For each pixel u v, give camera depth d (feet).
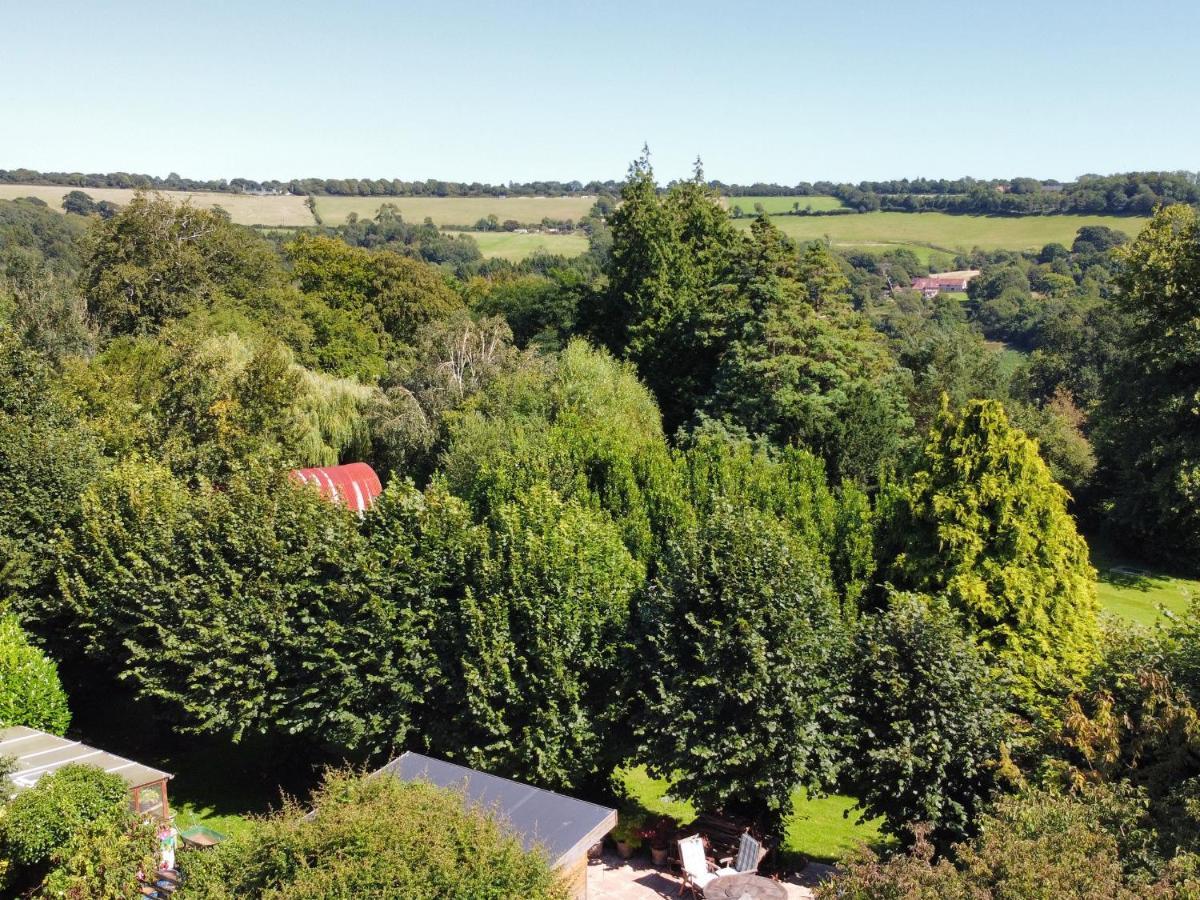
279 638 64.08
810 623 56.80
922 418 155.33
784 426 129.39
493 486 94.73
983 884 34.88
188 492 79.77
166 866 52.42
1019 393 223.71
